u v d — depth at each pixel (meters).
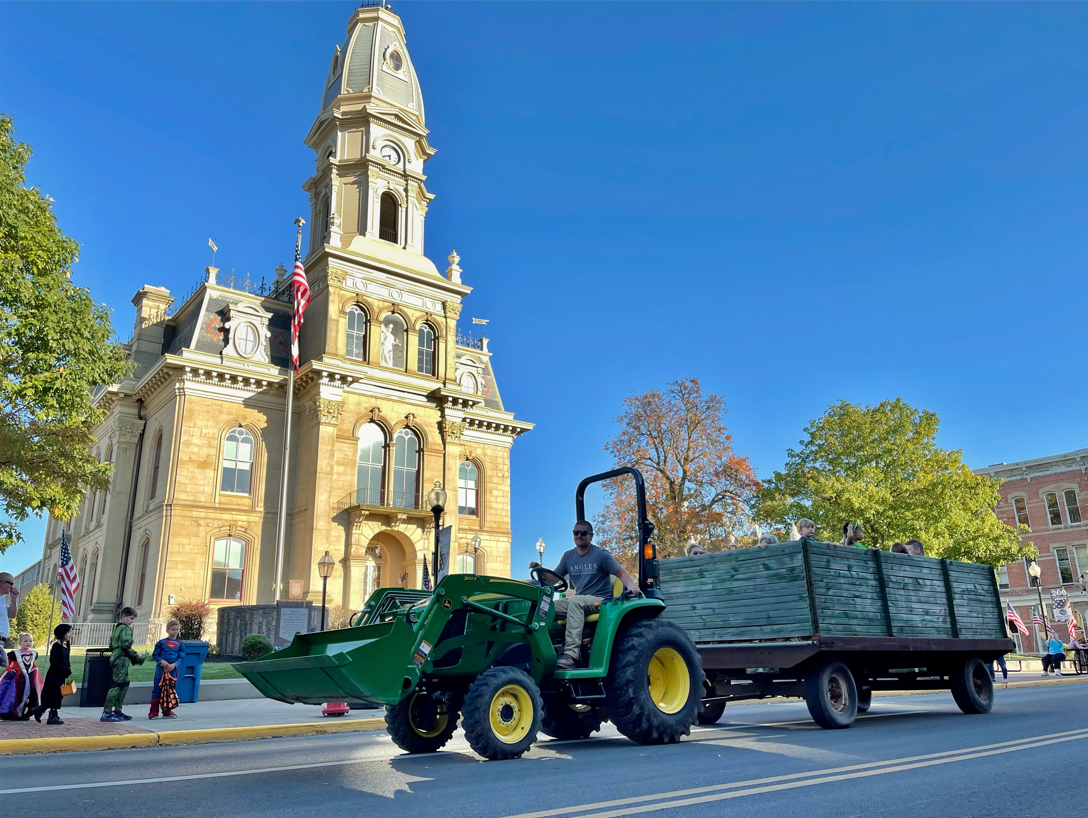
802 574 9.25
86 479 21.94
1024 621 49.59
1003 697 15.35
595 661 7.70
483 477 44.06
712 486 40.44
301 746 9.34
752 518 38.69
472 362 45.22
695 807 4.74
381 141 44.03
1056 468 50.28
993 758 6.55
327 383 37.22
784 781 5.56
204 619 33.03
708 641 10.28
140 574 36.09
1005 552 36.00
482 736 6.82
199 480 35.03
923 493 34.00
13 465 20.28
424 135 45.53
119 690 12.28
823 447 36.06
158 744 10.05
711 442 40.38
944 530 33.66
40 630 39.94
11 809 5.14
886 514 33.31
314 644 7.38
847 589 9.63
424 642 6.86
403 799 5.25
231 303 38.03
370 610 8.34
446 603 7.05
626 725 7.70
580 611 7.99
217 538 34.97
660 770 6.18
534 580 8.43
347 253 39.47
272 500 36.75
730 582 10.13
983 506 35.84
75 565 43.47
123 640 12.40
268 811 4.94
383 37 46.28
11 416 20.30
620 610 7.89
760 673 9.92
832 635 9.14
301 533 36.25
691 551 11.52
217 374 36.12
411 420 40.16
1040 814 4.51
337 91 45.03
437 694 7.83
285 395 38.06
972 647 11.11
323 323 38.72
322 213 44.03
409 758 7.55
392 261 41.41
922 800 4.89
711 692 10.19
